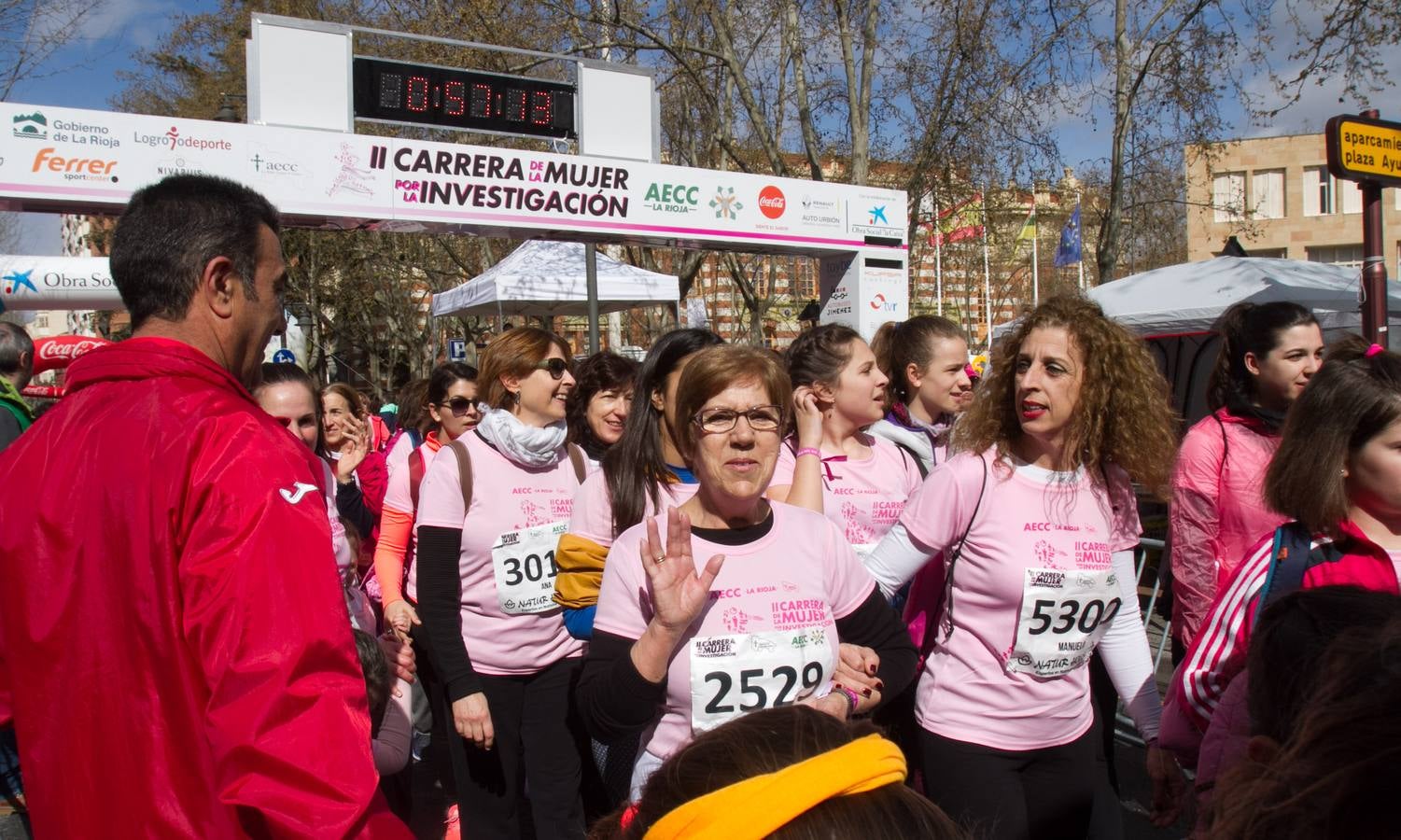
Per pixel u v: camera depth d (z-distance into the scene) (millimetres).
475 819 3389
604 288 11570
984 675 2564
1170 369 9773
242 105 21141
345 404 4840
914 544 2639
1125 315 9609
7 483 1562
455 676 3219
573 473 3600
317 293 28406
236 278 1638
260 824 1340
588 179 8172
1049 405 2531
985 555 2561
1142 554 5785
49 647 1472
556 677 3477
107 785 1424
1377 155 5402
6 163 6293
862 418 3377
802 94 13750
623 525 2703
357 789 1354
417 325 32156
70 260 10406
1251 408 3219
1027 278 30703
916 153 14047
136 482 1452
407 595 4043
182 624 1405
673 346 2707
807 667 2139
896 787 914
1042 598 2514
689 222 8664
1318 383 2092
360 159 7309
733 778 933
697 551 2168
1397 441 1977
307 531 1464
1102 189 15680
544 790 3391
